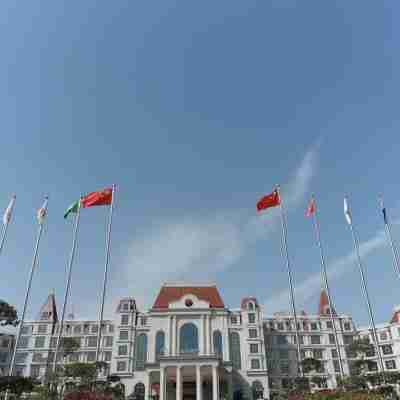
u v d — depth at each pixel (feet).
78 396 179.83
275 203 212.43
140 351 325.42
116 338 329.52
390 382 231.71
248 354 317.83
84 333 358.84
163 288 350.23
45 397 188.34
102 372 319.47
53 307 372.79
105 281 188.75
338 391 152.76
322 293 406.62
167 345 307.99
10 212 187.01
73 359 344.90
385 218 207.62
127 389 303.48
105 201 201.77
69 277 194.18
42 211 199.93
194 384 299.38
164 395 262.47
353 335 363.97
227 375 282.77
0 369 319.88
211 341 312.50
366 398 142.20
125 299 352.08
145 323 340.39
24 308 183.42
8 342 344.49
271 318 367.66
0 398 169.27
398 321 346.33
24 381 167.02
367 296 202.28
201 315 320.91
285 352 351.87
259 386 305.53
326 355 350.84
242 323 332.39
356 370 296.51
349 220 213.05
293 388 231.30
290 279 196.34
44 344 346.33
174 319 319.06
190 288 350.84
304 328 363.35
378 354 198.08
